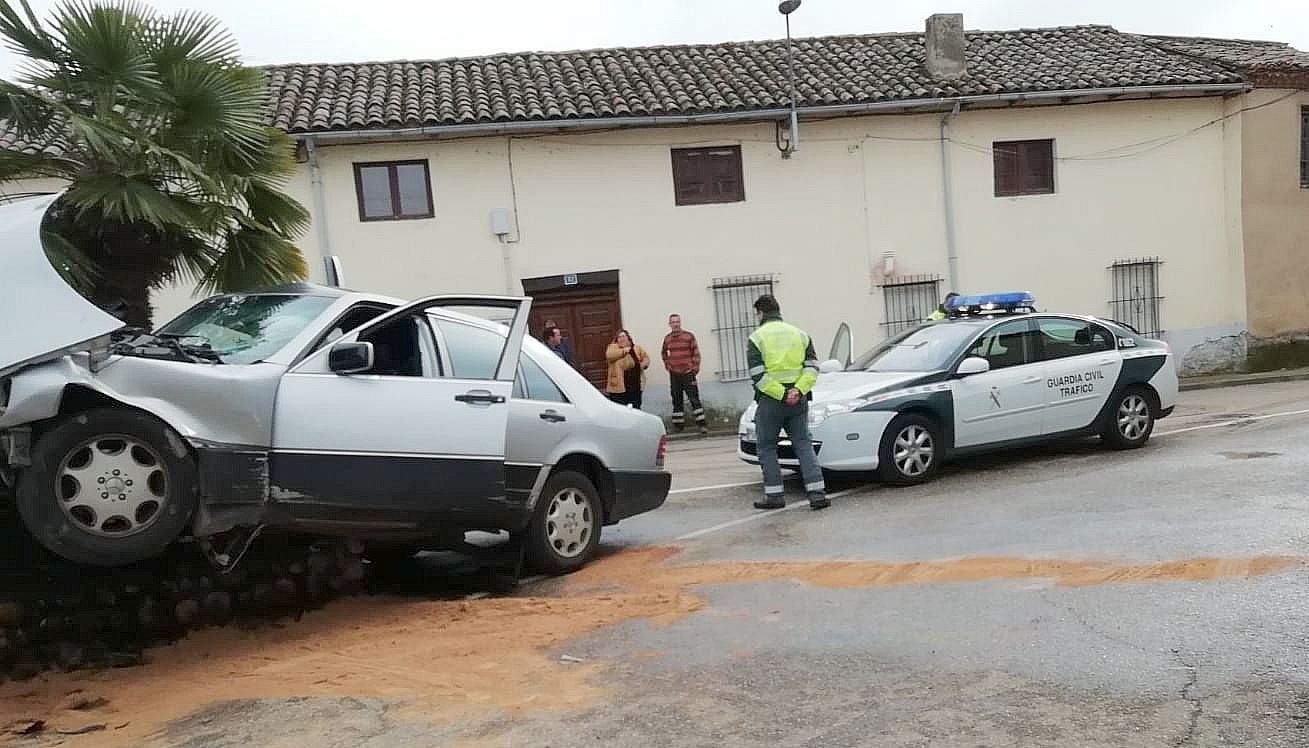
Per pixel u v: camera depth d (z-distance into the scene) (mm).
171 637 5363
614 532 7996
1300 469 8117
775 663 4441
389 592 6414
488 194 15766
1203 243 18312
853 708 3865
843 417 8695
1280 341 18656
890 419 8773
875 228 16984
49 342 4270
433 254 15664
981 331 9547
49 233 6875
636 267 16234
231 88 8055
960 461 10094
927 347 9656
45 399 4207
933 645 4559
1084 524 6742
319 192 15172
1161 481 8078
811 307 16797
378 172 15562
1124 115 17844
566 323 16250
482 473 5742
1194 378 18016
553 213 15953
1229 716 3623
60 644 4996
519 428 6277
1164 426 11828
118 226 7582
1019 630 4680
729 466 11602
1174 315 18234
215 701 4316
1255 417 11977
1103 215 17859
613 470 6969
